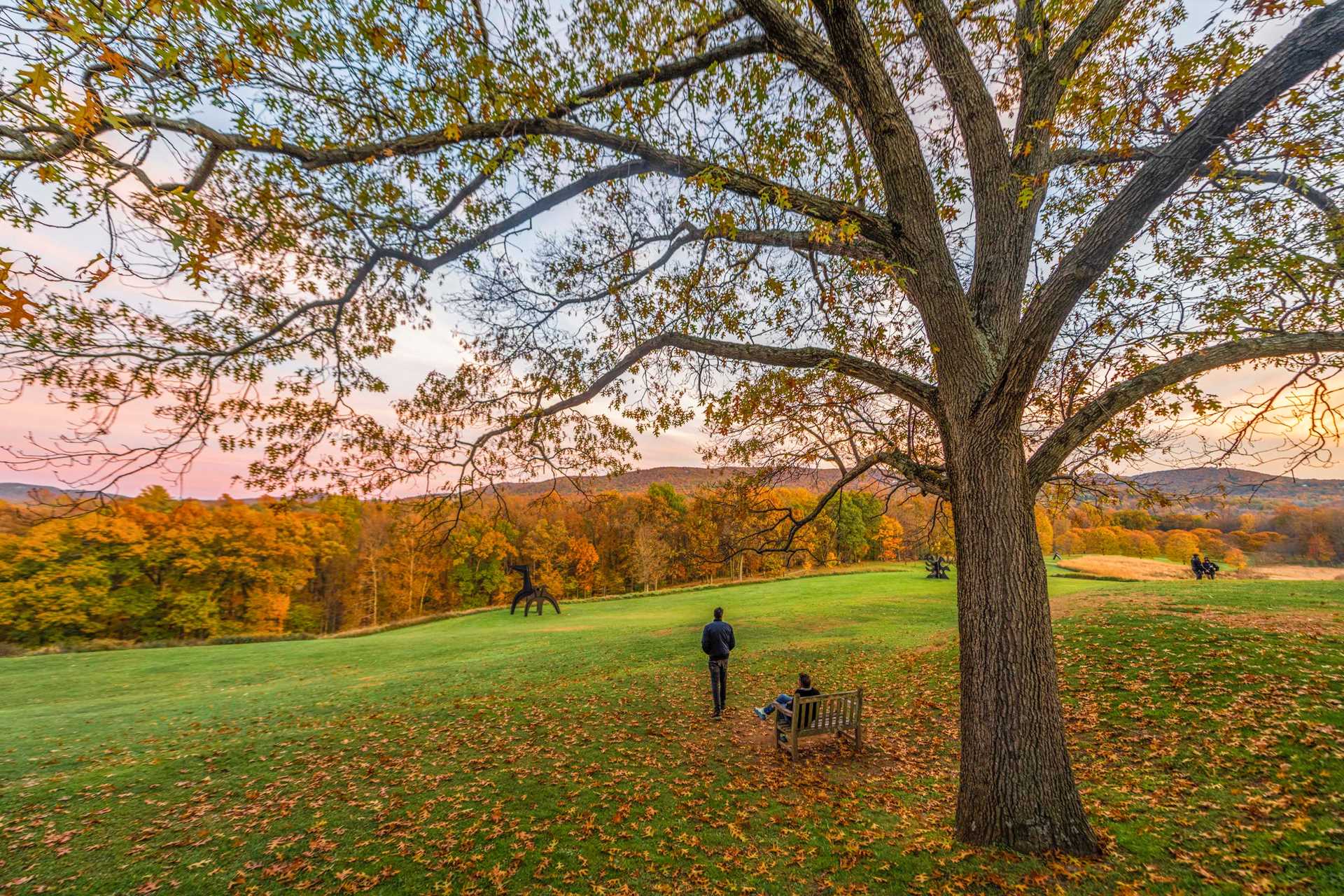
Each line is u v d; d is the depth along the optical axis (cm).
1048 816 438
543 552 4794
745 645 1634
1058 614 1435
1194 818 490
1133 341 600
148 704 1229
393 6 459
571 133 552
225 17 354
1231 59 510
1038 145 526
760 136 686
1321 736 596
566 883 462
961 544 482
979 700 460
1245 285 565
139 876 496
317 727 974
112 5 290
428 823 580
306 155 500
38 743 927
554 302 739
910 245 493
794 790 645
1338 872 392
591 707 1038
